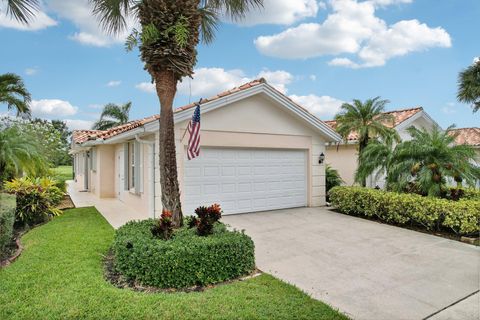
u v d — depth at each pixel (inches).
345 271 228.1
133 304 161.5
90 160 745.6
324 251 273.9
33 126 629.9
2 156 353.1
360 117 526.6
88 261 225.1
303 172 497.4
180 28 223.5
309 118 471.5
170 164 245.3
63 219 390.3
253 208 446.3
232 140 418.6
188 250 191.0
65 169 1472.7
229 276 203.3
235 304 164.4
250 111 434.0
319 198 505.0
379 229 354.6
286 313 157.3
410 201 358.9
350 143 601.6
